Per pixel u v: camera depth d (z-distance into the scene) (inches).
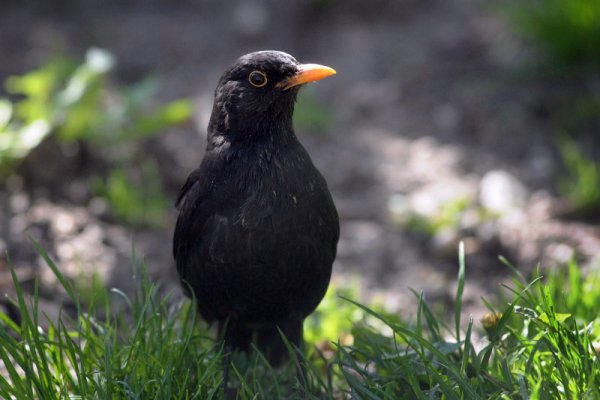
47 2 661.9
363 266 426.6
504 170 496.7
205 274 288.7
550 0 524.1
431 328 281.9
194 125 530.3
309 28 639.8
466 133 533.6
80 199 448.5
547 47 528.7
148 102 554.6
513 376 250.7
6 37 613.0
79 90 452.8
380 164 508.1
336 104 565.0
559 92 536.1
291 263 282.4
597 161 492.1
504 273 416.8
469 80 565.0
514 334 262.7
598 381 239.8
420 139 530.9
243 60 287.7
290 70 284.2
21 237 407.2
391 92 569.3
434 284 407.8
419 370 262.5
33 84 455.2
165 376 252.5
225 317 302.8
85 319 290.0
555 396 236.7
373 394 247.0
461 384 239.5
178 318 312.3
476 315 378.3
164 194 471.8
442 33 613.6
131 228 440.5
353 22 639.8
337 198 484.4
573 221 448.1
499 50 576.7
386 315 342.6
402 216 460.1
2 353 248.4
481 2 620.7
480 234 435.8
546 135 520.1
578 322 281.6
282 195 280.1
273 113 285.0
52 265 273.3
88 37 627.5
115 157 470.9
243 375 295.1
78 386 257.3
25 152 446.6
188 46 624.7
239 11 658.8
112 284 383.2
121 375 261.9
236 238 279.0
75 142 463.8
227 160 284.8
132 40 630.5
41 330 286.4
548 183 483.2
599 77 520.4
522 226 439.2
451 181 490.9
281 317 299.6
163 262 408.8
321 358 314.8
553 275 330.0
